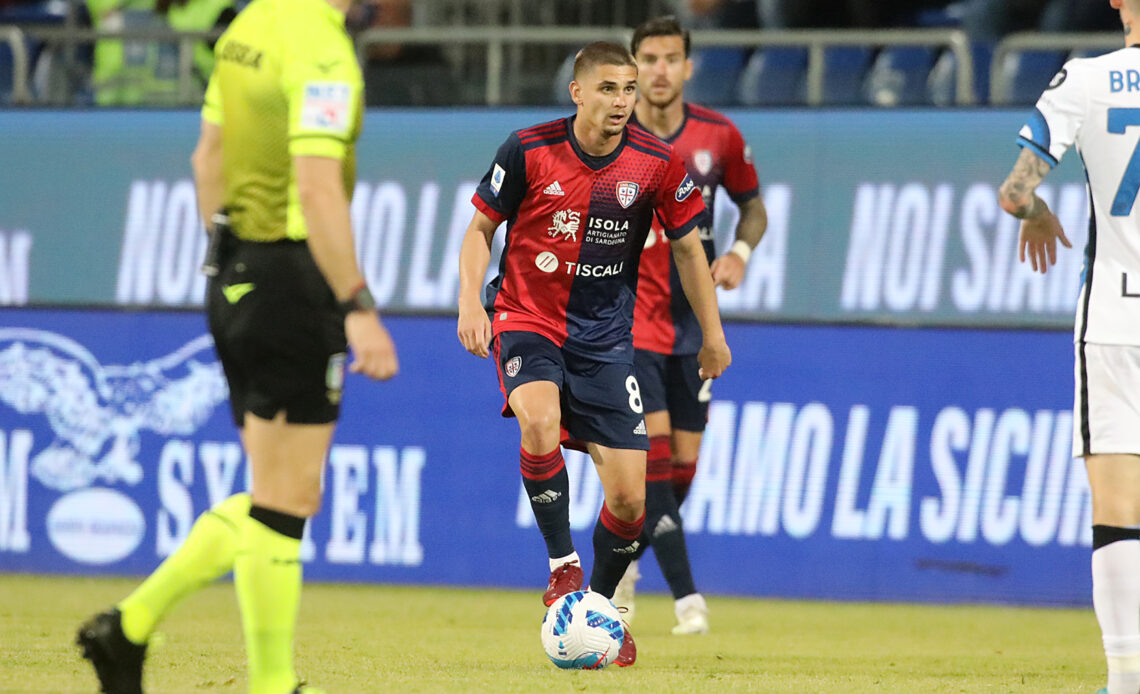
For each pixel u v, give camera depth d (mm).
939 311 27812
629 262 17031
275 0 11453
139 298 30062
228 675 14398
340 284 10703
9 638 18188
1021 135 13500
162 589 11617
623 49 16312
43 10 39469
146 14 37281
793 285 28297
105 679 11516
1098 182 13320
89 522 29375
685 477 22328
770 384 27922
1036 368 27156
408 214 29469
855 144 28453
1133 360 13094
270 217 11297
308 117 10727
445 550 28500
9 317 30062
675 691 13742
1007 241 27703
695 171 22219
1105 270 13266
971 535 27031
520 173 16516
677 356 21641
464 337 16078
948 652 19344
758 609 25750
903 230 28094
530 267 16828
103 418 29531
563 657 15758
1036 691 14547
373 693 13031
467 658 16969
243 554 11492
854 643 20406
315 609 24188
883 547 27250
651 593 28406
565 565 16656
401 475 28781
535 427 16125
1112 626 13023
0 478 29781
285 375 11352
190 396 29234
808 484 27609
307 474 11539
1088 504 26734
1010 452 27062
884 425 27484
